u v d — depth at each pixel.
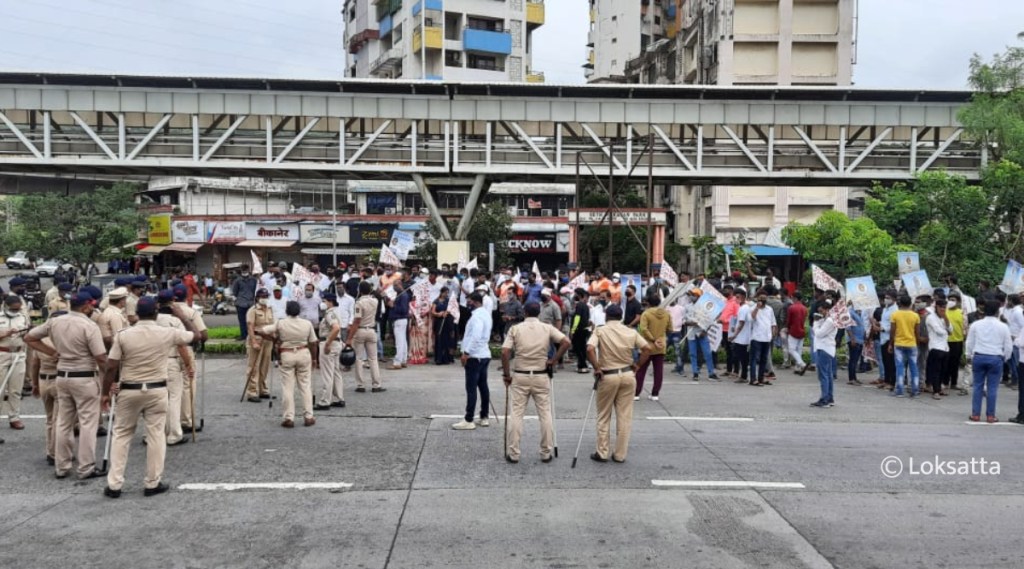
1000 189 24.27
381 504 7.29
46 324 8.34
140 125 30.77
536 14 69.38
